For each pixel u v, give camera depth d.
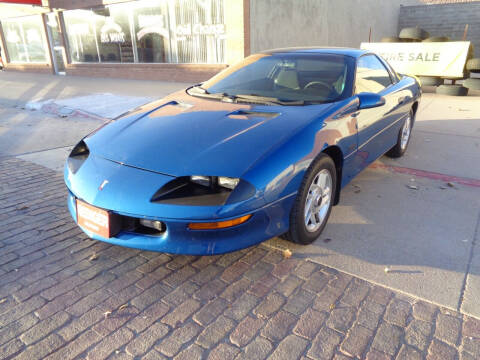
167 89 11.25
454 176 4.42
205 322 2.16
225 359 1.91
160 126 2.84
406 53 10.52
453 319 2.17
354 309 2.26
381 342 2.01
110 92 10.88
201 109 3.10
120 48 14.77
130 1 13.64
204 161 2.37
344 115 3.08
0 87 13.06
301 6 12.70
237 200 2.26
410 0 22.38
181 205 2.24
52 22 16.88
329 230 3.19
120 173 2.44
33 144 5.97
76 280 2.54
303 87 3.42
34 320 2.18
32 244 2.98
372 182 4.26
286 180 2.45
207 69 12.28
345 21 15.38
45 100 9.88
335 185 3.10
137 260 2.76
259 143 2.49
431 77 10.54
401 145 4.98
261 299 2.35
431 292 2.40
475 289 2.42
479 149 5.42
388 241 3.01
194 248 2.33
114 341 2.03
